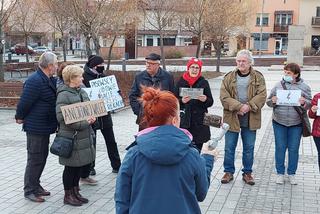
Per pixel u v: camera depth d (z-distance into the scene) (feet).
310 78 97.81
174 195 9.55
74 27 84.94
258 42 240.53
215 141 11.26
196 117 21.80
